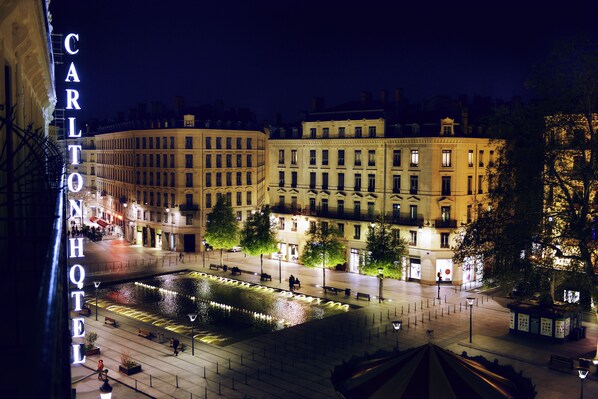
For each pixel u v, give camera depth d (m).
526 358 38.56
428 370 21.20
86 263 75.44
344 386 22.50
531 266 36.91
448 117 62.31
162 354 39.91
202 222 85.94
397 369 21.73
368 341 42.22
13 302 8.78
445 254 62.47
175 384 34.16
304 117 81.19
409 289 60.59
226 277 66.75
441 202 62.31
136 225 93.56
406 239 64.56
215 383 34.31
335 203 71.75
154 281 65.50
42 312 3.93
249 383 34.22
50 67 25.67
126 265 74.00
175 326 47.16
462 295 57.69
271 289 61.00
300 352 39.94
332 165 71.88
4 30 13.73
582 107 36.09
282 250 77.62
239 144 90.19
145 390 33.25
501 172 38.88
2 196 13.18
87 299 56.66
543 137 36.97
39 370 3.01
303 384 33.94
